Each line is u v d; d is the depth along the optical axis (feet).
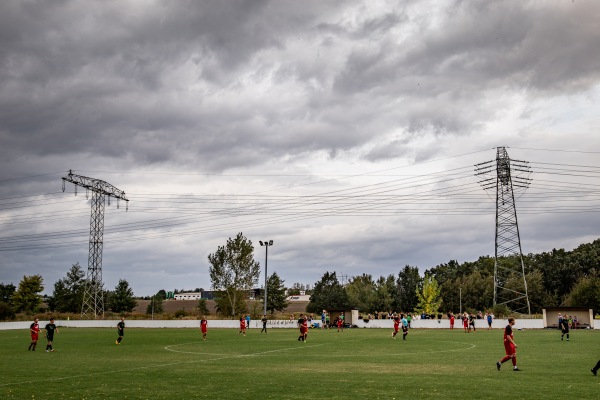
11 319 320.70
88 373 80.74
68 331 235.61
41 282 404.57
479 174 291.79
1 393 61.72
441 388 62.18
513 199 283.38
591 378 69.72
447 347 130.31
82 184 321.52
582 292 324.60
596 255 426.51
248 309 330.95
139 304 595.47
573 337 167.84
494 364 89.15
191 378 73.82
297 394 59.06
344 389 62.18
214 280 314.55
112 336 193.06
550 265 444.96
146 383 69.21
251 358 105.19
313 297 488.85
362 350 122.93
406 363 92.32
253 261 317.42
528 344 136.77
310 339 168.04
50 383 69.77
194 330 243.81
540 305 374.02
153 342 158.30
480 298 414.41
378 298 412.98
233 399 56.44
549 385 63.67
